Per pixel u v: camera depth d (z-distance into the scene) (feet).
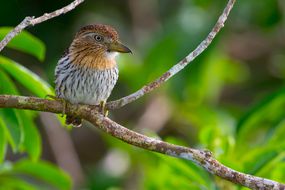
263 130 42.22
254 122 33.32
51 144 45.68
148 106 47.03
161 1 45.39
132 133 24.84
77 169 45.60
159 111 46.55
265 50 50.88
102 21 44.98
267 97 32.50
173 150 24.23
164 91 46.03
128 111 47.93
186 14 41.57
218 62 45.27
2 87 29.09
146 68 42.60
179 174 29.66
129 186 42.55
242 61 50.52
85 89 30.25
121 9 46.37
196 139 44.78
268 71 50.21
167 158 28.55
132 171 42.83
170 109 46.19
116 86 45.27
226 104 48.01
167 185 31.50
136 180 42.55
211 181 28.60
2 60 28.68
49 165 31.99
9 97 25.73
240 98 49.83
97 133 48.01
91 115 26.07
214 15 41.75
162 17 45.27
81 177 45.34
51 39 43.16
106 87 30.53
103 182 42.32
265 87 49.93
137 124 46.11
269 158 28.30
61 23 43.45
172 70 25.49
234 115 46.47
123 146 42.42
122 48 30.17
